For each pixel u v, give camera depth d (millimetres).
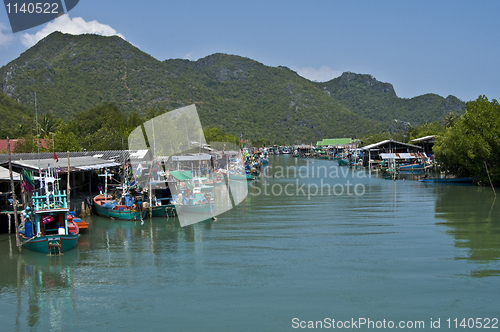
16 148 60938
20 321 19641
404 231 34969
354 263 26594
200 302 21203
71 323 19344
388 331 18344
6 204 35656
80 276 24906
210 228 36594
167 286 23266
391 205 48562
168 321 19344
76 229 31375
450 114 125625
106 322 19375
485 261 26828
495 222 38250
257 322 19156
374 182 74875
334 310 20250
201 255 28656
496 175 61594
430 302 21047
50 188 36469
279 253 28859
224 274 24906
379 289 22547
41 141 68688
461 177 72375
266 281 23750
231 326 18812
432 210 44844
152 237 33688
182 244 31484
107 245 31391
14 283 23938
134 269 25984
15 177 35406
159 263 27078
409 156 94250
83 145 75000
